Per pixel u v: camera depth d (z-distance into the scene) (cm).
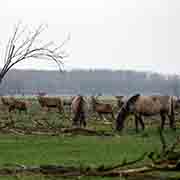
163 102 3822
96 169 1808
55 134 3294
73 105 4000
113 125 4209
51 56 2398
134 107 3709
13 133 3356
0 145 2692
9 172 1848
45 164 2031
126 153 2408
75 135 3306
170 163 1767
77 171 1808
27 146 2664
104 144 2775
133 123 4578
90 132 3384
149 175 1767
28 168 1866
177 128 3944
